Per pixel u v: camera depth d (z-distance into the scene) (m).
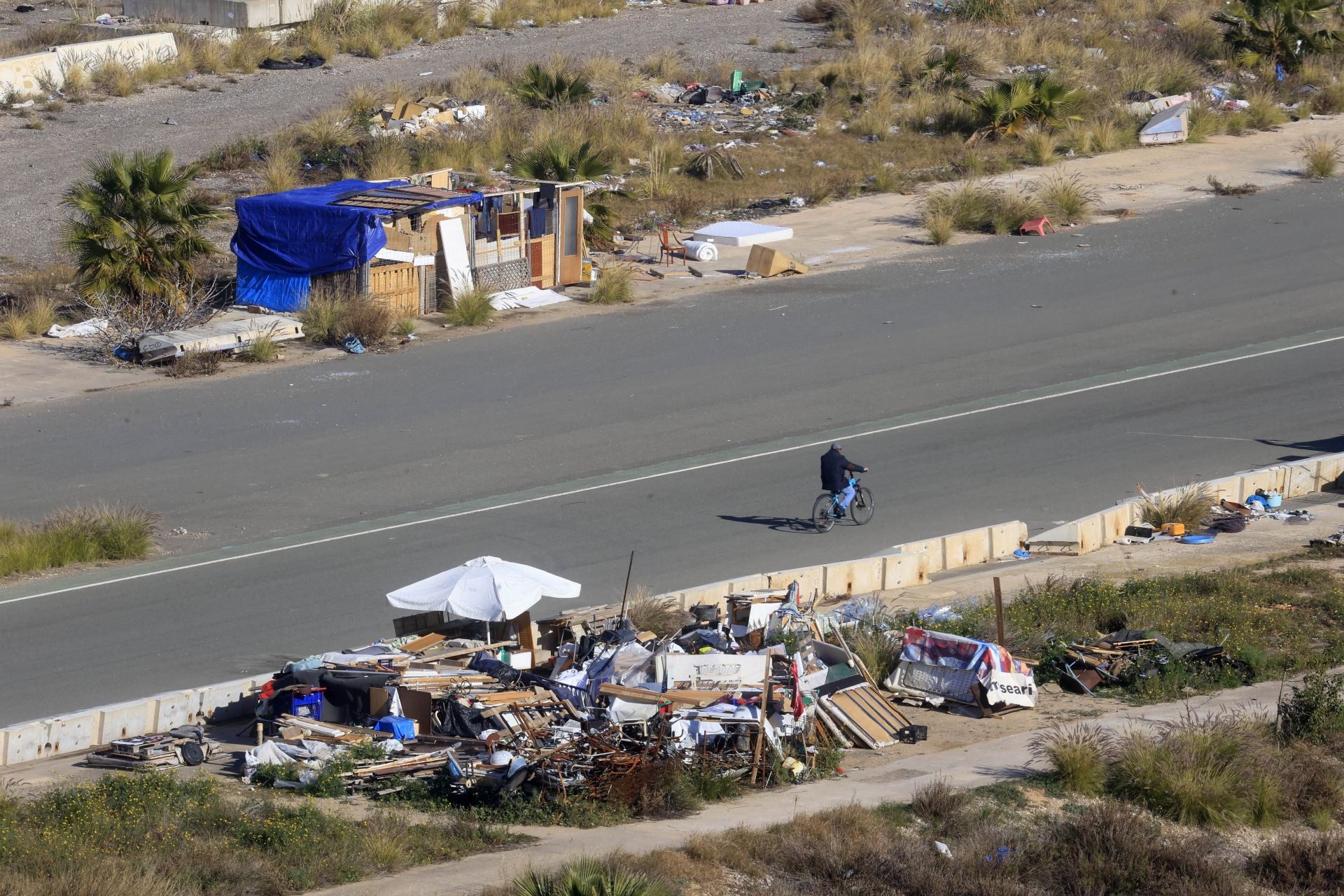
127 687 52.06
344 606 60.25
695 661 47.69
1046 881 36.91
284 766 43.25
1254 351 96.56
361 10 163.88
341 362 94.75
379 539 68.00
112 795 39.56
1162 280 110.25
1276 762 44.00
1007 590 61.88
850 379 91.56
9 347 95.94
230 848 36.19
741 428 83.69
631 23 176.12
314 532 68.94
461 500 72.94
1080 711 49.38
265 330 95.94
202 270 109.19
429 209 101.69
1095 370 93.31
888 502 73.44
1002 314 103.50
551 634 55.66
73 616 59.16
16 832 36.03
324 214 100.00
